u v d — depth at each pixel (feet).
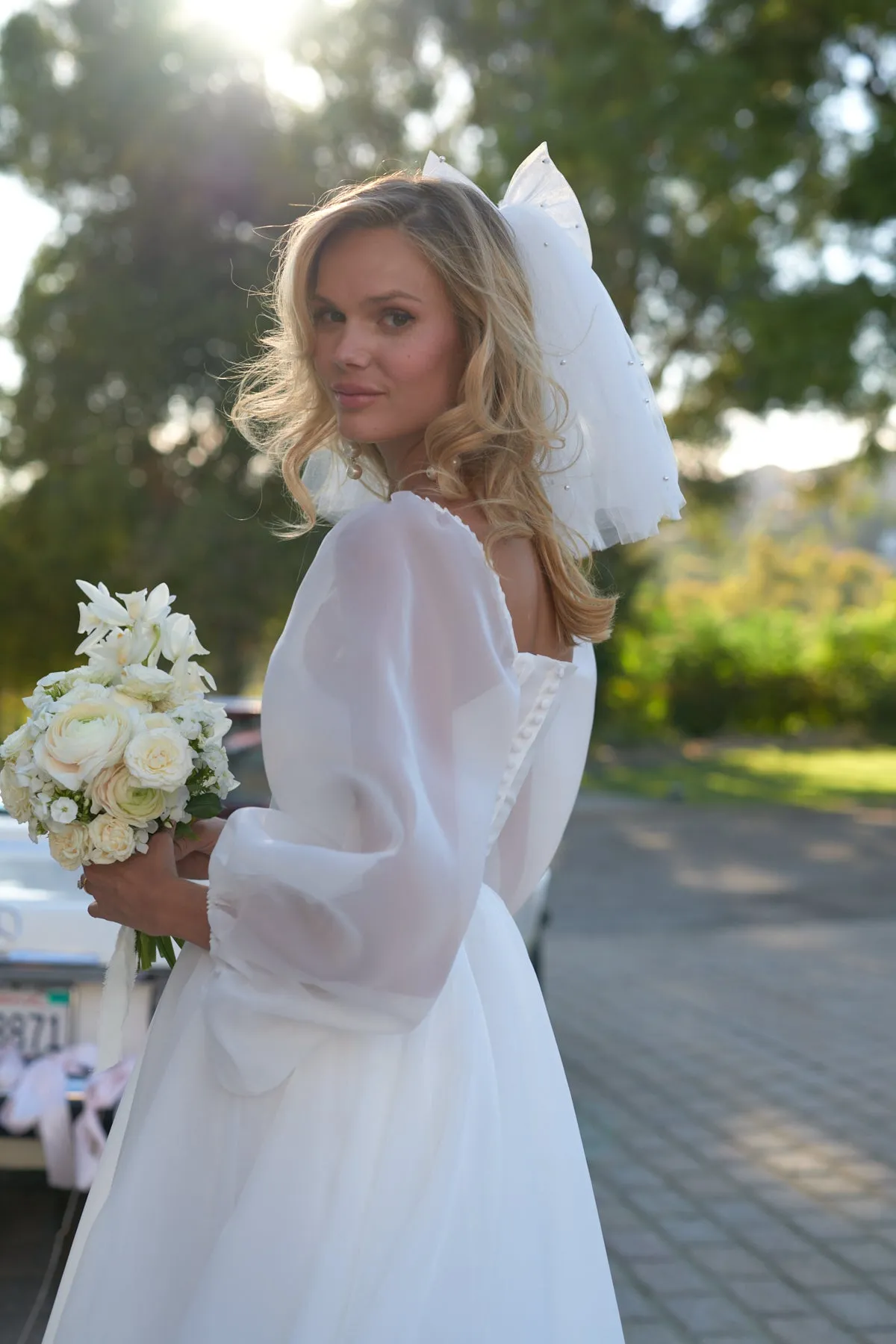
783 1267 11.70
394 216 4.68
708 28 56.80
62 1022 10.92
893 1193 13.51
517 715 4.45
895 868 40.96
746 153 54.08
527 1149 4.65
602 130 54.13
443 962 4.15
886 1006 21.98
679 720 101.50
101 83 72.90
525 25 65.51
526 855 5.22
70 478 73.87
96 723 4.51
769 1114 16.12
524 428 4.75
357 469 5.59
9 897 11.09
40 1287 11.22
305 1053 4.34
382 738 4.10
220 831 4.80
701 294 77.15
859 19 52.60
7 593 78.02
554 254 5.29
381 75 75.97
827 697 102.58
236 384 5.50
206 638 73.31
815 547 211.82
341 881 4.06
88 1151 10.51
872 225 51.72
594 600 4.96
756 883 37.93
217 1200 4.39
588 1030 20.27
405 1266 4.16
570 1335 4.55
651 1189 13.62
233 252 75.66
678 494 5.57
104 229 75.10
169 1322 4.33
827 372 51.65
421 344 4.71
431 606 4.30
